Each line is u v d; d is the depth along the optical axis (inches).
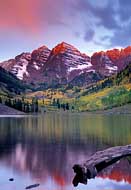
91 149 1763.0
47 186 869.8
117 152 944.3
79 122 5531.5
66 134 2893.7
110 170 1030.4
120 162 1162.6
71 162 1298.0
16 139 2406.5
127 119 6328.7
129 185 858.1
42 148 1825.8
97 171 954.1
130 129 3336.6
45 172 1075.3
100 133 2908.5
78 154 1553.9
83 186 850.8
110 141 2190.0
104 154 924.0
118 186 851.4
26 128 3821.4
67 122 5649.6
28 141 2250.2
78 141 2244.1
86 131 3216.0
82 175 890.7
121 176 953.5
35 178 976.9
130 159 1209.4
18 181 935.0
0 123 5029.5
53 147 1875.0
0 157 1440.7
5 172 1079.6
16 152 1625.2
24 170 1112.2
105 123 4874.5
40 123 5251.0
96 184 864.9
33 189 838.5
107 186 848.3
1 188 849.5
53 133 3024.1
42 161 1328.7
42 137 2596.0
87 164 892.6
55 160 1352.1
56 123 5310.0
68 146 1929.1
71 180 936.3
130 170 1032.8
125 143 2047.2
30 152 1628.9
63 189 832.9
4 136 2682.1
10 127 3996.1
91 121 5816.9
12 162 1290.6
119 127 3747.5
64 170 1111.0
